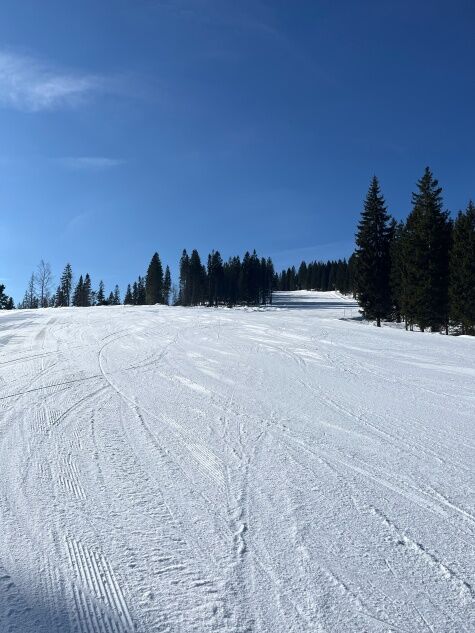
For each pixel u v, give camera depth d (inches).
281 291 5477.4
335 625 107.1
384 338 685.3
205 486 179.3
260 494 172.9
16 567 126.4
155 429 248.4
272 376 401.4
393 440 237.1
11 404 293.9
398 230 1847.9
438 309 1386.6
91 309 1352.1
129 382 363.6
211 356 504.7
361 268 1611.7
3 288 2645.2
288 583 121.6
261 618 109.0
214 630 105.1
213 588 119.2
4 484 178.1
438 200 1454.2
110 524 149.8
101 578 122.5
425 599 116.5
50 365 429.1
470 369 447.8
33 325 793.6
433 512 161.5
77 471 191.6
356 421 269.9
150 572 125.3
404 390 354.9
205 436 238.5
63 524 149.2
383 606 113.8
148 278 3459.6
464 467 202.7
